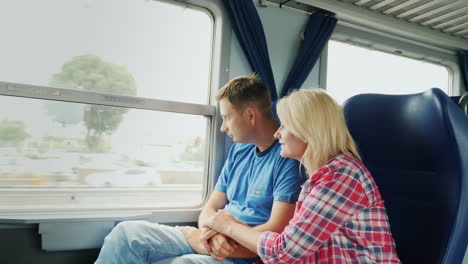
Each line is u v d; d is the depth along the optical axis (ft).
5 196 6.38
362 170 3.91
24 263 6.21
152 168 7.61
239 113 5.71
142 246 5.10
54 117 6.65
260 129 5.71
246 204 5.70
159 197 7.70
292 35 9.43
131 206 7.19
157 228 5.46
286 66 9.30
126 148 7.33
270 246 4.00
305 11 9.57
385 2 9.52
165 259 5.18
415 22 10.89
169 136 7.68
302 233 3.75
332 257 3.79
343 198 3.72
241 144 6.58
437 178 4.16
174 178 7.83
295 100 4.16
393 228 4.69
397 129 4.72
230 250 4.81
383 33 10.96
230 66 8.33
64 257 6.46
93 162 7.07
